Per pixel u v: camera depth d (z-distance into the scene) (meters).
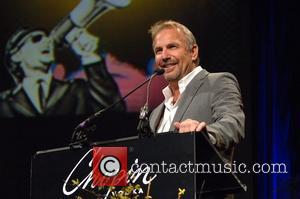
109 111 7.29
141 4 7.42
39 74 7.42
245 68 7.36
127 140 3.18
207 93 4.13
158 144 3.07
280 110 7.29
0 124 7.42
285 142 7.23
